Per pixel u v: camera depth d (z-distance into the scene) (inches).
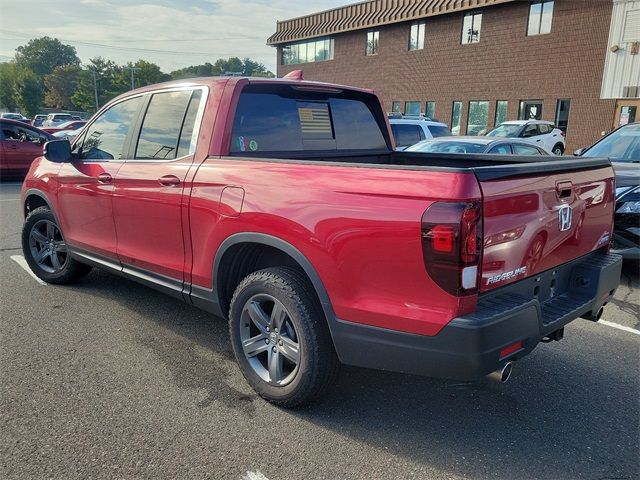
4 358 146.7
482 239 94.0
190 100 146.2
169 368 143.5
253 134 143.7
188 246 140.3
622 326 180.4
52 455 106.0
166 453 107.6
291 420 120.4
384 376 142.6
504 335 95.8
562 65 864.9
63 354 150.1
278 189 116.7
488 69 967.0
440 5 1008.9
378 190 100.6
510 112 947.3
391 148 186.5
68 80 3671.3
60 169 186.7
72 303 189.8
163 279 151.9
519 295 104.5
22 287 206.2
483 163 166.1
